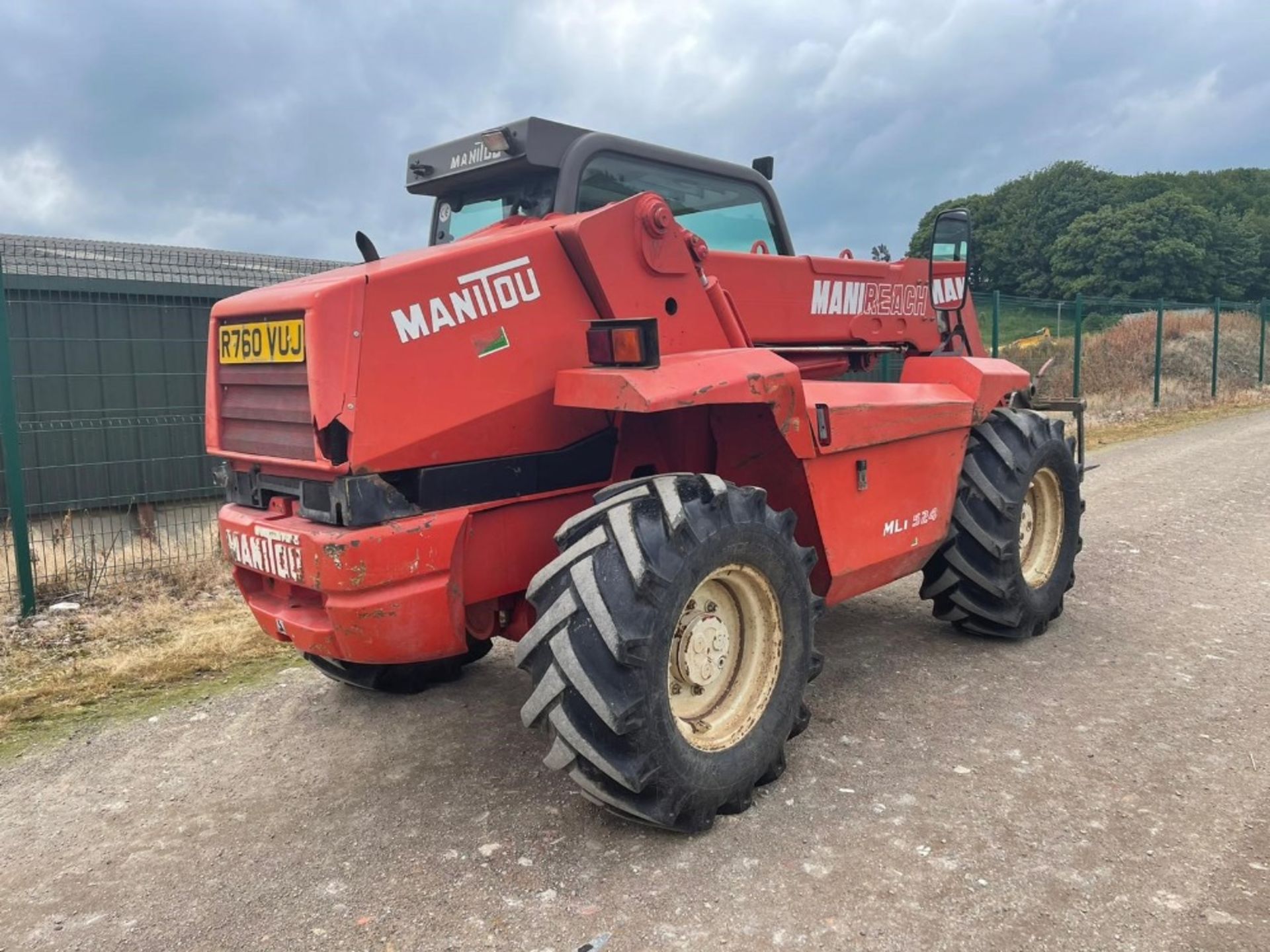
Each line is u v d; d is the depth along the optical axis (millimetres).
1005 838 2803
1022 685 4004
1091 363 18562
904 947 2336
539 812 3086
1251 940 2312
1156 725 3553
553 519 3322
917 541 4027
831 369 4832
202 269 9023
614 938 2410
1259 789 3043
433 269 2902
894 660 4344
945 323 5211
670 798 2748
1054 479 4695
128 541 7062
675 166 4160
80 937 2525
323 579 2814
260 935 2496
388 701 4102
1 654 4891
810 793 3125
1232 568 5801
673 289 3482
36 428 7895
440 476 2982
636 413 3457
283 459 3014
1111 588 5422
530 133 3627
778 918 2463
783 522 3119
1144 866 2633
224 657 4734
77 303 7945
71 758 3645
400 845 2914
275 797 3277
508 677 4391
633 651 2605
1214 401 18469
